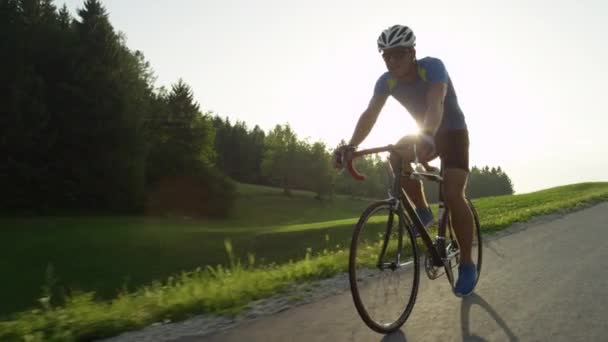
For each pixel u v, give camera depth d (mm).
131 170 47875
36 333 3150
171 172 58219
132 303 3877
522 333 3004
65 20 48312
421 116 3645
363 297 2982
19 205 42344
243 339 2998
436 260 3574
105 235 32750
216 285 4324
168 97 67438
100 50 46406
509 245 6445
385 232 3193
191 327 3256
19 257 25984
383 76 3627
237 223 57188
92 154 45531
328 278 4727
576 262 5109
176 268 24016
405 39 3236
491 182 165875
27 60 42500
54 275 22625
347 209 83375
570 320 3215
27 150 41594
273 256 25062
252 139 120625
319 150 88375
